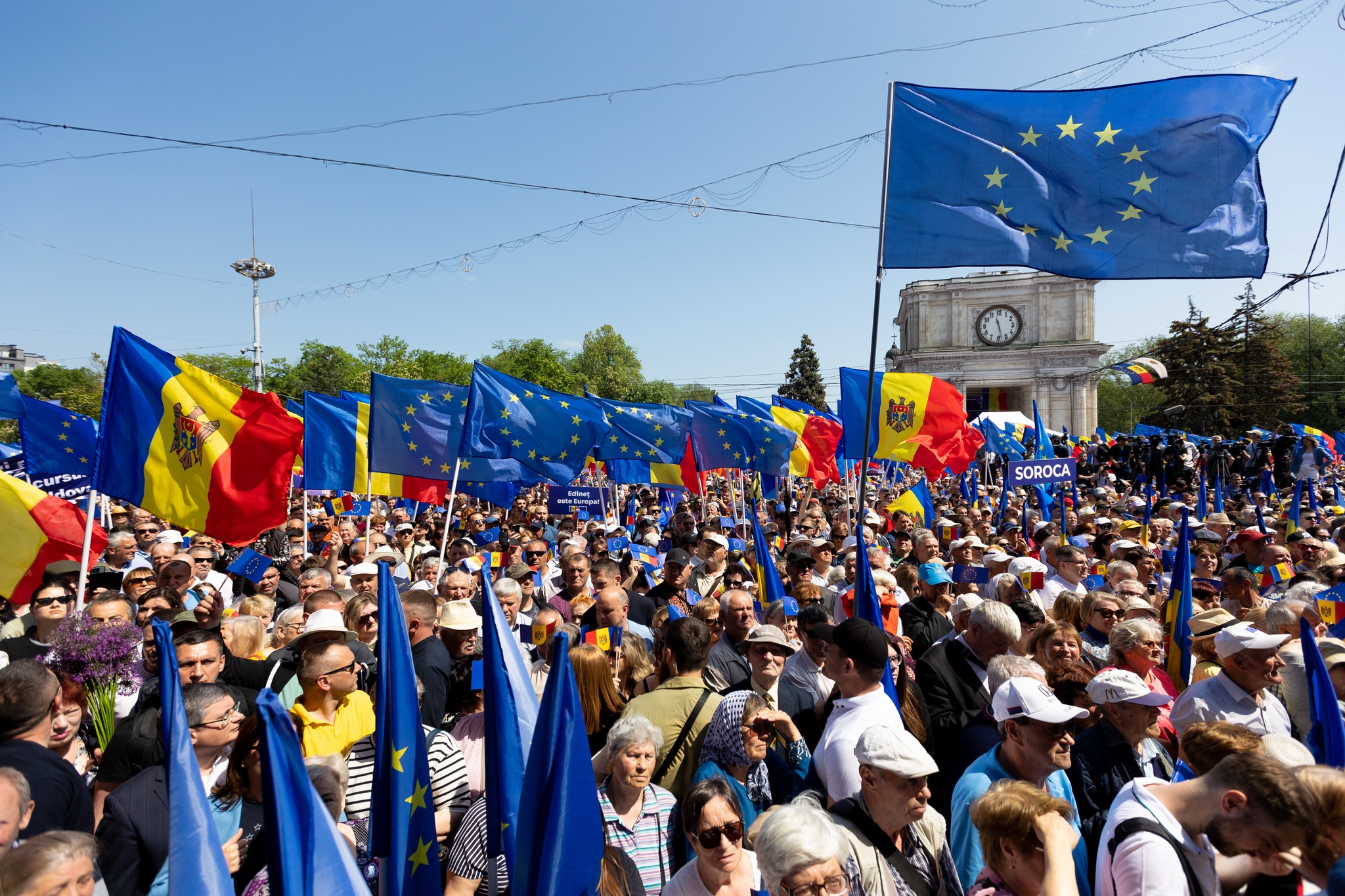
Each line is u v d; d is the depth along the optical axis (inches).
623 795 157.8
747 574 351.6
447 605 248.4
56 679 153.1
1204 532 361.1
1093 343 2662.4
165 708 114.8
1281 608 227.5
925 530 394.0
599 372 4092.0
